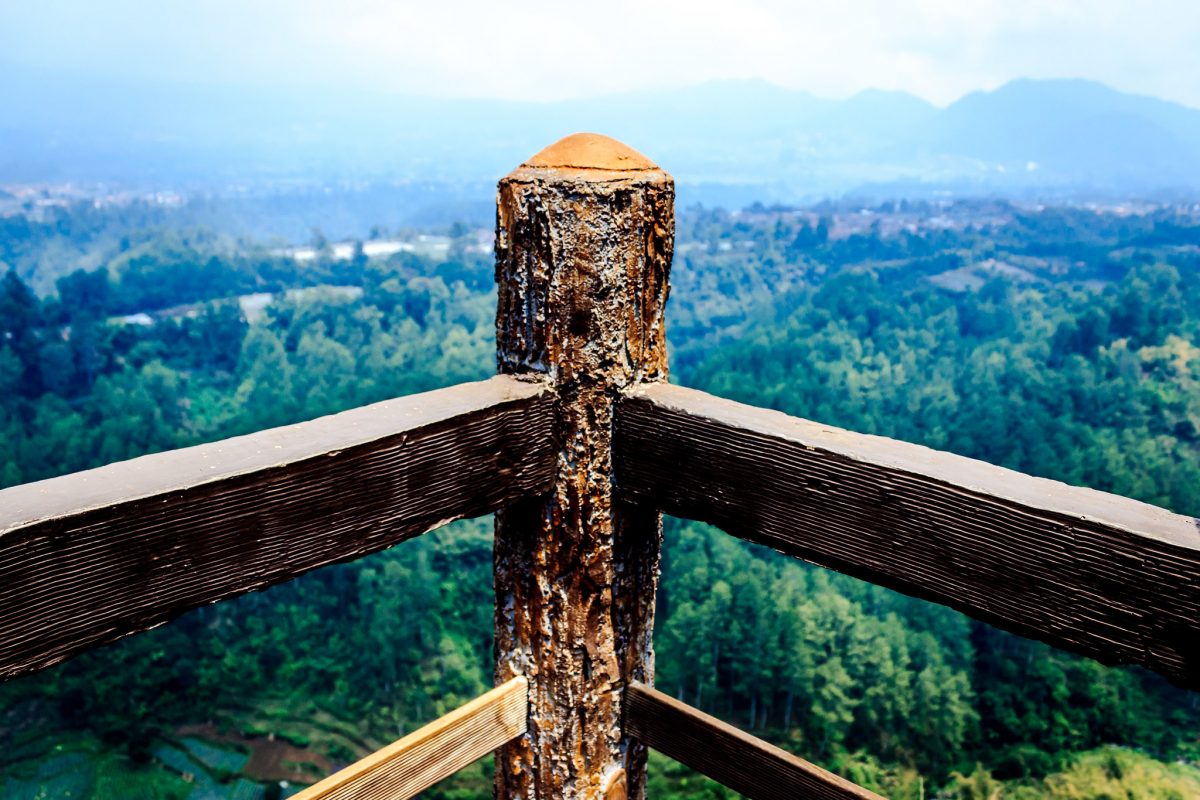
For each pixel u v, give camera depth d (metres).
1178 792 21.16
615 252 1.26
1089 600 0.91
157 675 26.17
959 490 0.97
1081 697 24.27
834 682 24.12
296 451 0.99
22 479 35.47
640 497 1.31
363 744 25.23
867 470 1.05
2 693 25.34
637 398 1.28
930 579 1.02
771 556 29.30
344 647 28.11
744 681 25.58
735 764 1.29
